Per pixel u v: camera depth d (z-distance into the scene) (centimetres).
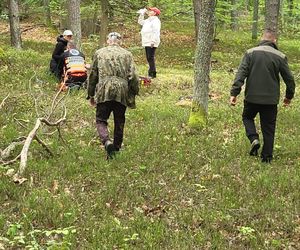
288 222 570
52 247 481
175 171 733
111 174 716
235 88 777
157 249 502
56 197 627
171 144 866
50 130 928
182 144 870
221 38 2931
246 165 763
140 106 1170
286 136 929
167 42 2752
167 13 3102
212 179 708
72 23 1616
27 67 1507
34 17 3253
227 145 867
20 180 668
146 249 503
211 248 511
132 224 559
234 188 675
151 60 1553
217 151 834
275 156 817
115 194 643
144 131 941
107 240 519
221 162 771
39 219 562
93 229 543
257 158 799
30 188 655
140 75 1588
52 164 753
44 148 780
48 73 1416
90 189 670
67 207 593
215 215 580
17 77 1365
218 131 962
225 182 698
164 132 941
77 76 1316
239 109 1162
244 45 2812
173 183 691
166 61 2211
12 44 2075
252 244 518
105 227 544
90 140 891
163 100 1277
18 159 759
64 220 557
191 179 711
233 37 3023
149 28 1523
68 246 494
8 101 1092
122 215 596
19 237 494
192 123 980
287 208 610
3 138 851
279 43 3052
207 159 793
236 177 718
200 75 974
